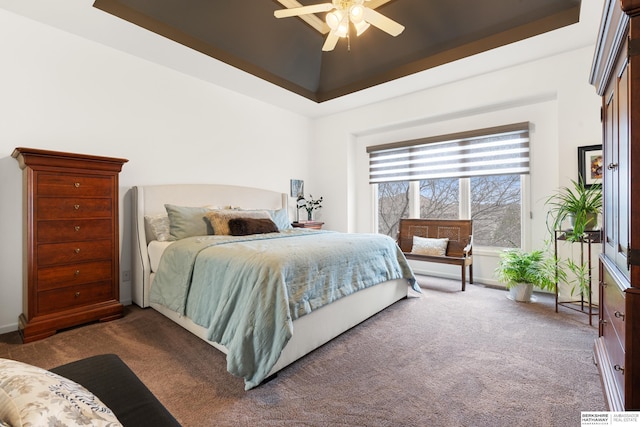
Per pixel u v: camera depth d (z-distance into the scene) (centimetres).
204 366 188
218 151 399
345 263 236
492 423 139
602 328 180
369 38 354
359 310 252
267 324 169
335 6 225
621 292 128
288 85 415
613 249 151
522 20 286
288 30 342
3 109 245
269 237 286
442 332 239
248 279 183
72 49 280
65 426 50
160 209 329
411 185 470
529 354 202
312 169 538
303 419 142
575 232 256
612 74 147
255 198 427
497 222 396
